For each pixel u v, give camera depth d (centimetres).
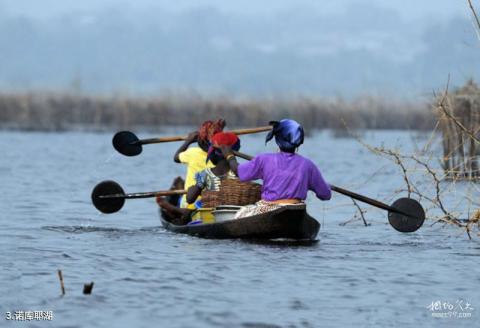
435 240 4644
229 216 4628
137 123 17700
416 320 3073
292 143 4412
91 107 18562
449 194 6250
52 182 8000
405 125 19350
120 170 9538
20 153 11788
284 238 4538
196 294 3350
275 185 4416
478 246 4456
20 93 18738
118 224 5312
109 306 3180
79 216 5638
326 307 3209
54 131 17675
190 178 4966
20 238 4575
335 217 5647
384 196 6744
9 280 3531
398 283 3559
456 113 6469
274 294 3366
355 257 4094
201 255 4091
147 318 3052
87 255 4078
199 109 17938
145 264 3866
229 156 4575
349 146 13888
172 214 5153
